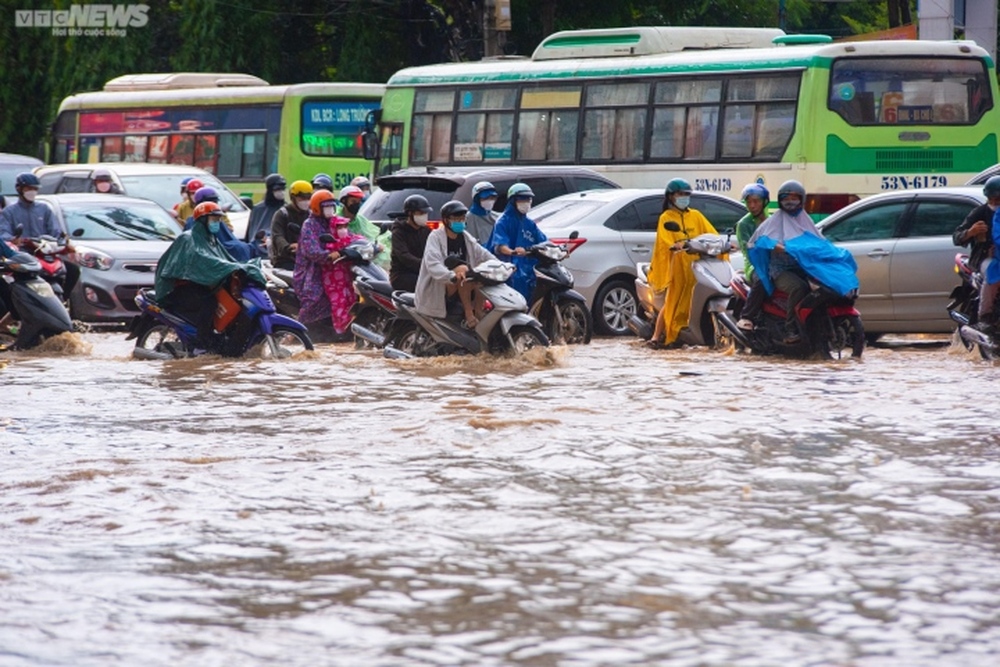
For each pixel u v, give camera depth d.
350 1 106.94
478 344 39.12
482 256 39.44
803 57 59.47
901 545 17.38
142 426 27.34
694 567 16.48
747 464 22.45
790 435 25.16
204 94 88.50
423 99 73.75
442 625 14.41
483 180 53.34
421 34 107.19
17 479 21.86
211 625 14.52
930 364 37.03
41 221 49.31
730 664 13.18
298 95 84.00
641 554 17.05
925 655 13.41
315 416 28.41
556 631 14.17
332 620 14.62
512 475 21.81
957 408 28.39
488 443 24.70
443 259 38.81
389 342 40.97
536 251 42.66
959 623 14.36
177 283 40.19
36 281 43.47
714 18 112.56
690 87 63.09
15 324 44.62
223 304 40.03
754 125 60.88
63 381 35.25
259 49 108.00
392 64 109.94
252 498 20.38
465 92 71.81
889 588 15.57
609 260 50.41
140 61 110.88
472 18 96.94
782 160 59.78
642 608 14.91
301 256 46.34
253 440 25.41
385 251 48.97
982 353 37.50
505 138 70.12
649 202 51.78
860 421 26.75
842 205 59.06
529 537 17.95
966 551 17.08
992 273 36.75
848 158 59.06
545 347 38.28
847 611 14.77
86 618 14.80
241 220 65.81
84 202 59.06
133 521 19.05
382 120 75.69
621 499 20.05
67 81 111.06
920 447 23.80
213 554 17.31
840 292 37.91
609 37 67.44
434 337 39.50
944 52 59.72
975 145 59.94
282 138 84.19
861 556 16.89
